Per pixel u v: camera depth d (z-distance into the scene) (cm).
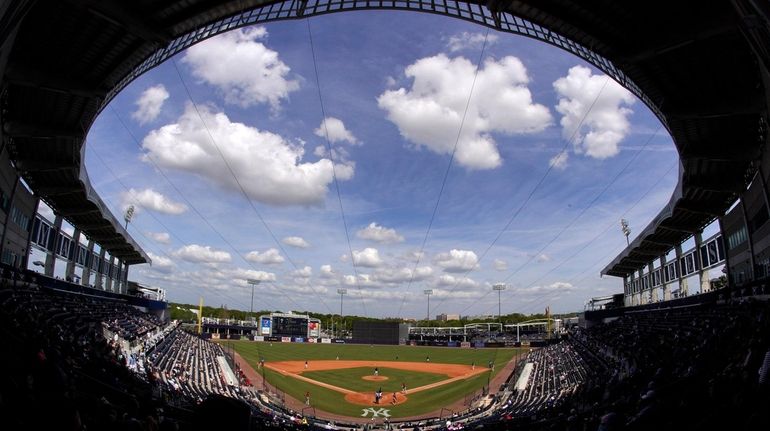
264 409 4375
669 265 7412
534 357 7994
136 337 5253
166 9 2736
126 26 2680
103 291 8100
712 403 1191
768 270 4062
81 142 4034
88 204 5919
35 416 686
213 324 15188
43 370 1129
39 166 4362
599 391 2905
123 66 3189
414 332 17050
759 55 2122
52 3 2534
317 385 6650
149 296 12475
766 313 2620
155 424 789
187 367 5334
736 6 1753
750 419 734
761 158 3684
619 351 4472
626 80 3572
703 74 2955
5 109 3519
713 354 2247
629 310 9162
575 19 2811
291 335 14762
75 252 6906
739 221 4756
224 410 295
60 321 3416
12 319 1794
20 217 4712
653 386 1847
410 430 3997
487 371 8219
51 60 3006
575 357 6019
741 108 3034
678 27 2581
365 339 14212
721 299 5012
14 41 2569
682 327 4394
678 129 3609
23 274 4516
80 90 3183
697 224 5916
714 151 3775
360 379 7288
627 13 2609
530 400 4575
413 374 7912
